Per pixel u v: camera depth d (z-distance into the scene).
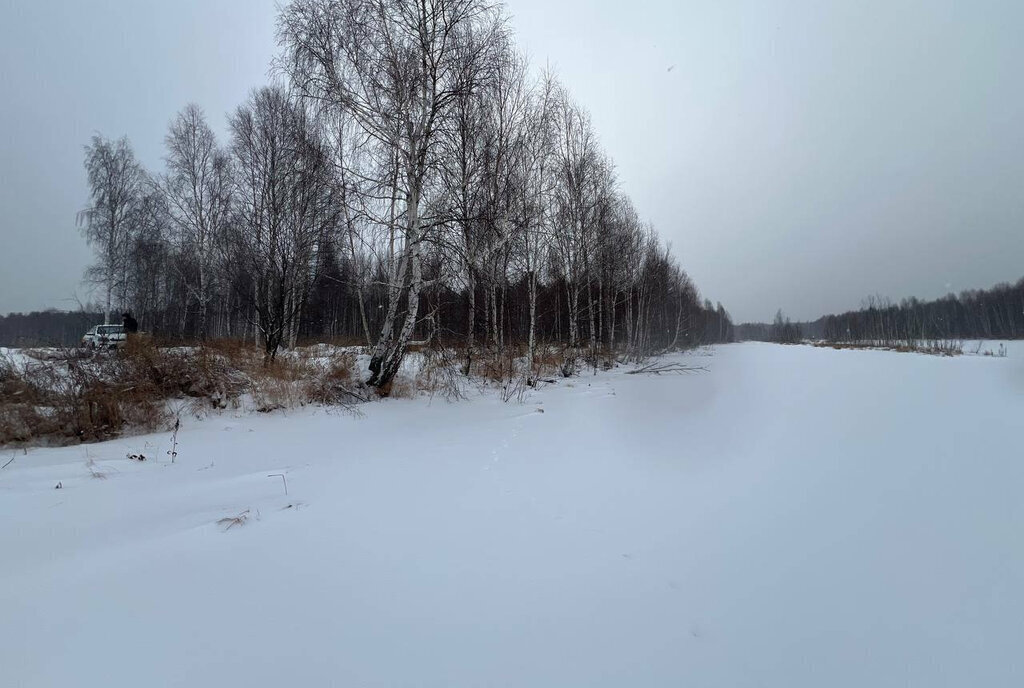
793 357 27.48
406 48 9.73
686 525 3.40
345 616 2.24
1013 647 2.09
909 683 1.87
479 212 11.64
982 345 42.59
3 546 2.94
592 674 1.89
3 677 1.80
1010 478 4.46
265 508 3.63
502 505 3.77
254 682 1.80
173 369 8.04
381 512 3.58
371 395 9.54
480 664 1.93
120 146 21.06
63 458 5.30
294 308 12.16
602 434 6.52
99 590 2.43
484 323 14.39
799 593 2.53
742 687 1.84
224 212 16.45
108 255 20.31
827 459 5.17
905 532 3.29
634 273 24.34
